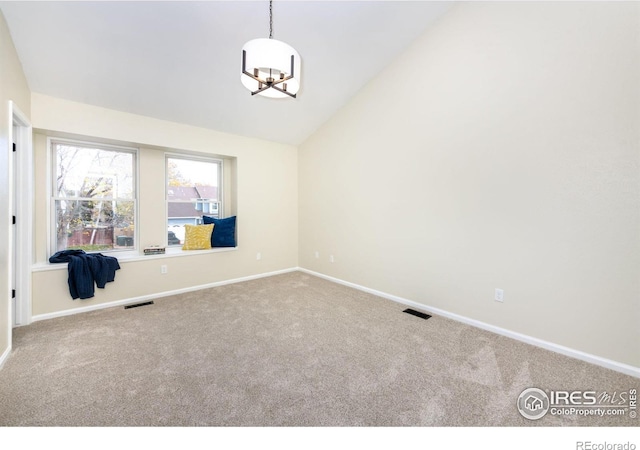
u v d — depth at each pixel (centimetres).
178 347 234
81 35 239
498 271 259
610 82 197
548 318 231
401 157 337
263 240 467
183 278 383
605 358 206
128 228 365
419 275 323
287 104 384
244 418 156
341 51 317
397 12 281
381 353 226
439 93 296
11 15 213
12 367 203
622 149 195
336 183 429
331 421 154
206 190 435
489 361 214
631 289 195
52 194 315
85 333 258
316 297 365
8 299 216
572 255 218
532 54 231
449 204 293
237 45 278
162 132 359
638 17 187
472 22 268
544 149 228
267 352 227
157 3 228
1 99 204
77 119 302
